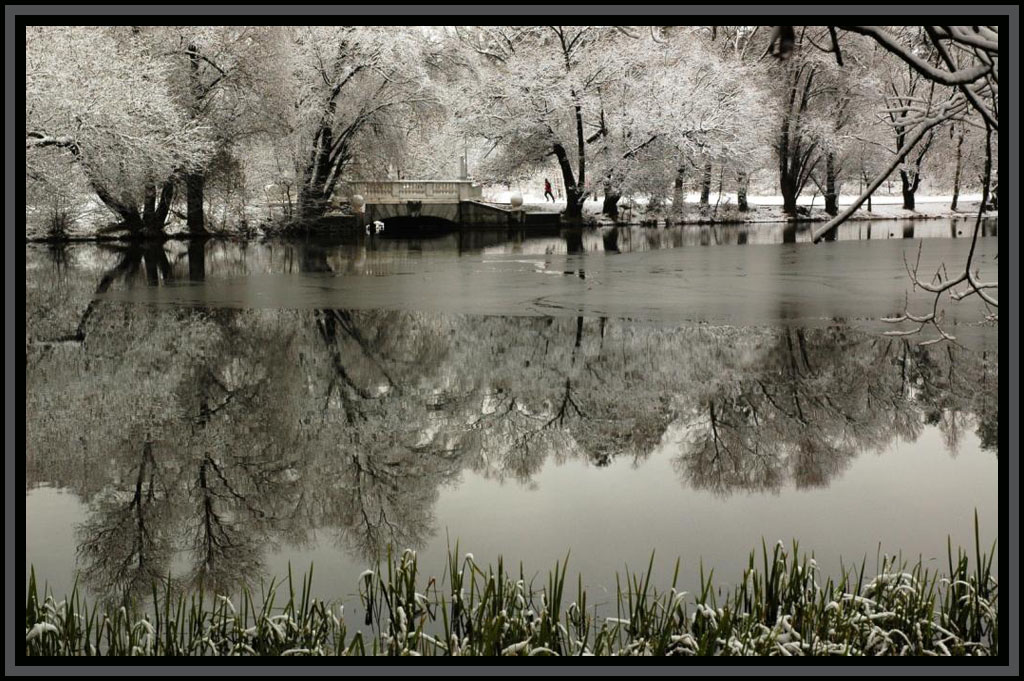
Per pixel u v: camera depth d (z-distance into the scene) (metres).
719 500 7.70
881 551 6.47
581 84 46.00
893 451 9.23
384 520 7.33
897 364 13.33
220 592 5.93
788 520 7.17
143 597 5.86
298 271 26.28
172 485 8.32
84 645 4.77
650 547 6.59
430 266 27.58
